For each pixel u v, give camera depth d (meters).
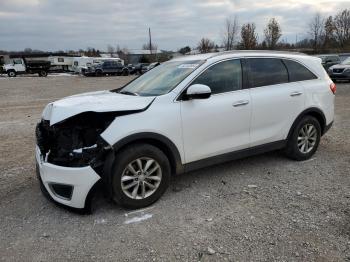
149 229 3.73
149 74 5.39
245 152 5.01
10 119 10.49
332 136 7.38
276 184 4.84
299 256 3.20
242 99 4.82
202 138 4.52
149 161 4.12
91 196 3.89
